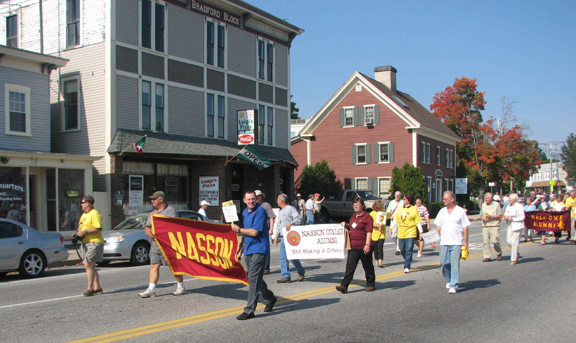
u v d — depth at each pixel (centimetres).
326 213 3366
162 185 2380
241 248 884
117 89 2164
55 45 2322
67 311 838
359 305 876
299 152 4588
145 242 1534
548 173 10238
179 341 654
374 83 4416
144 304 890
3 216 1712
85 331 706
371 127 4284
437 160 4653
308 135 4512
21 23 2442
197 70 2556
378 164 4247
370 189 4266
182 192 2502
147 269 1408
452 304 884
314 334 689
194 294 985
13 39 2473
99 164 2133
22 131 1953
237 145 2700
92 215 981
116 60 2164
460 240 984
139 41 2264
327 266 1389
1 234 1259
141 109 2267
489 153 5222
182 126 2461
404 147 4153
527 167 5319
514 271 1265
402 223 1247
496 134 5231
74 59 2247
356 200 979
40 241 1327
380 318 782
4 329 721
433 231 1605
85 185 1983
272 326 732
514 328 729
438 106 5794
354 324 745
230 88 2762
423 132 4281
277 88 3134
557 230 1962
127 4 2217
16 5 2455
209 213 2488
